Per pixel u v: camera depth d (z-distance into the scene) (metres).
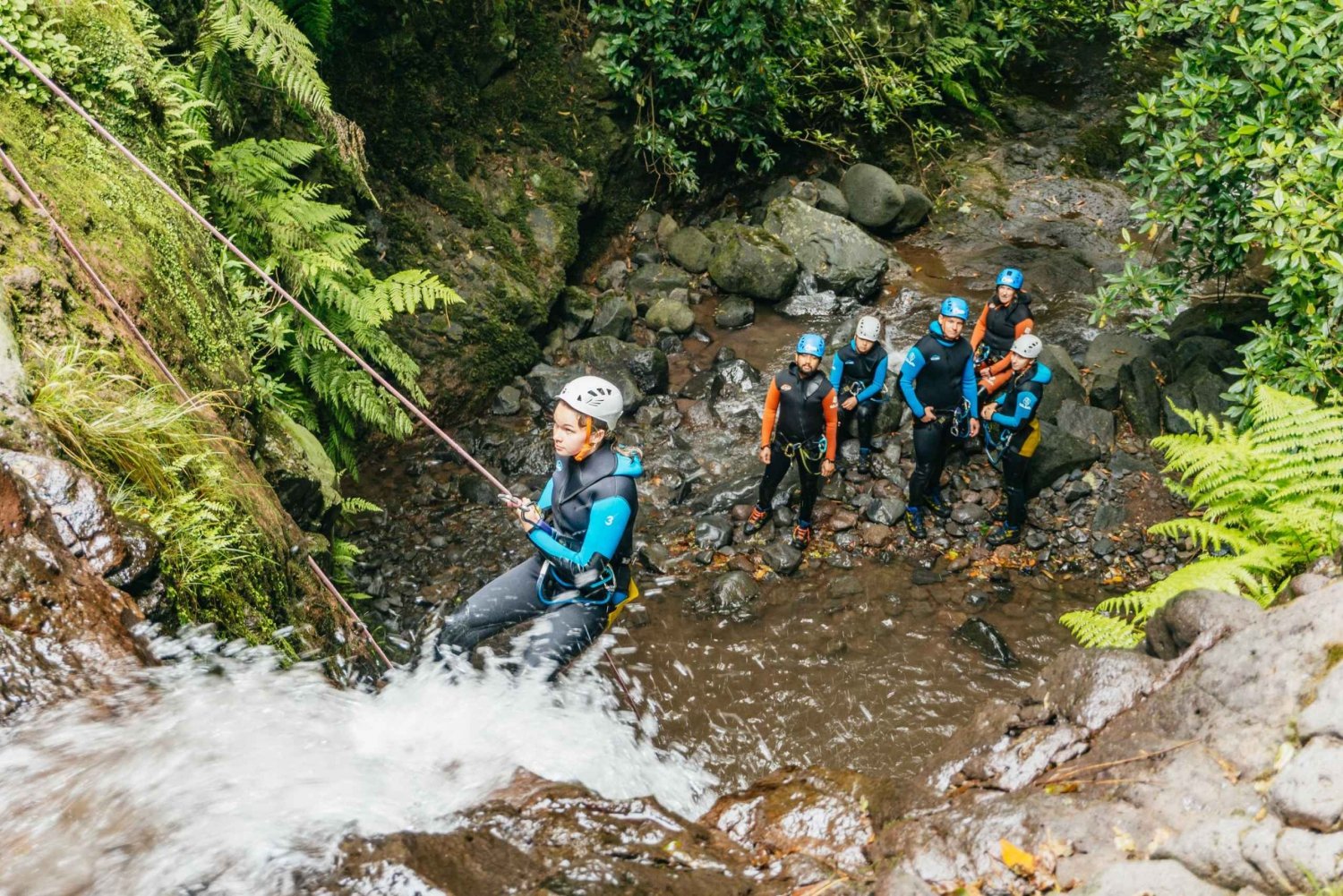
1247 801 2.23
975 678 6.13
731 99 10.80
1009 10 13.66
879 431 8.38
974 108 12.96
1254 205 6.07
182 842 2.28
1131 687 2.69
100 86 4.80
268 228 6.52
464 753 3.20
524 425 8.70
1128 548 7.27
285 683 3.05
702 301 10.46
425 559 7.09
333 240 7.07
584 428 3.93
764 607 6.75
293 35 6.45
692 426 8.70
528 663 3.94
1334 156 5.73
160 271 4.41
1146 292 7.85
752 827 2.73
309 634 3.65
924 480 7.32
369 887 2.21
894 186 11.37
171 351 4.13
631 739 3.96
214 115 6.84
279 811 2.46
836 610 6.75
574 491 4.03
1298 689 2.38
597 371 8.98
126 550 2.74
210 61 6.44
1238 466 4.38
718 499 7.73
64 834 2.19
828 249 10.51
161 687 2.57
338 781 2.69
